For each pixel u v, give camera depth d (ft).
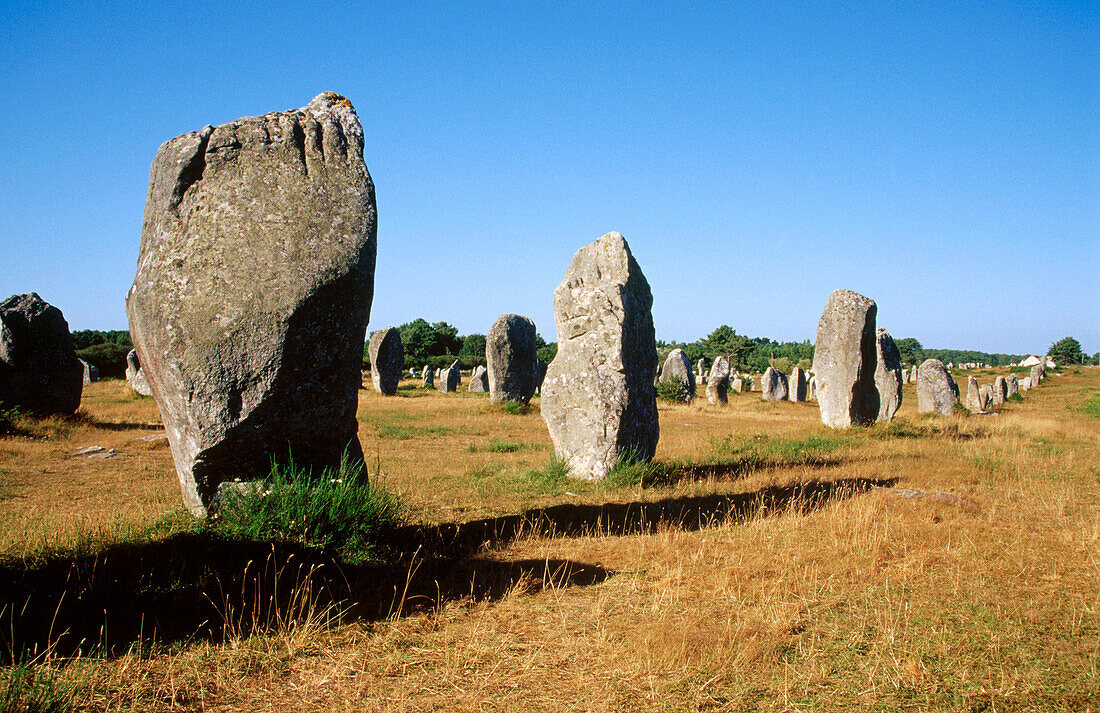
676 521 22.59
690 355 229.25
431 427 52.85
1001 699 10.86
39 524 18.56
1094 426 59.67
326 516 16.57
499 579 16.47
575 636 13.19
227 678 11.23
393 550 17.42
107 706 10.15
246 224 17.66
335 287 17.61
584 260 34.17
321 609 13.91
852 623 13.92
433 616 14.01
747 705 10.69
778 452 39.93
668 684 11.23
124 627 12.79
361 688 11.06
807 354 282.97
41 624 12.51
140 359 19.16
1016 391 116.88
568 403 30.17
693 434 51.72
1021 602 15.10
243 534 15.69
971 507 23.67
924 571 17.24
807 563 17.78
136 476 29.76
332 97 20.10
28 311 48.19
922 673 11.62
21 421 43.50
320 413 17.95
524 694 10.96
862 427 51.62
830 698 10.88
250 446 17.26
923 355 338.95
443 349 231.09
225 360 16.74
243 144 18.47
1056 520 22.40
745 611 14.48
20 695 9.91
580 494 27.09
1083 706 10.68
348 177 18.70
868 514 21.34
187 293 17.02
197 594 13.99
